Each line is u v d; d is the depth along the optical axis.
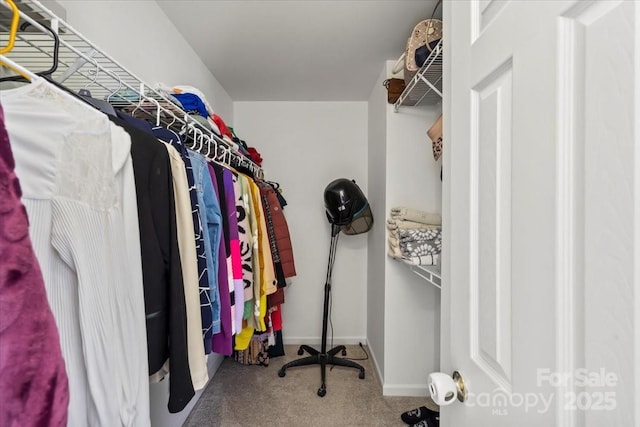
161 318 0.62
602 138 0.29
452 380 0.56
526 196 0.39
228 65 1.94
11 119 0.36
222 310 0.99
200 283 0.83
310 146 2.55
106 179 0.48
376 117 2.18
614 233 0.28
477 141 0.51
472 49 0.53
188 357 0.68
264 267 1.43
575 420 0.32
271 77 2.11
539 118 0.36
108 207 0.48
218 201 1.03
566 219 0.33
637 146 0.26
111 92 0.82
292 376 2.02
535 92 0.37
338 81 2.18
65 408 0.31
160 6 1.38
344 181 2.05
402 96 1.63
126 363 0.49
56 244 0.40
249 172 1.86
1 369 0.27
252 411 1.66
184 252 0.73
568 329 0.33
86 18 0.93
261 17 1.46
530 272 0.38
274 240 1.67
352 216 2.03
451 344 0.60
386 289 1.83
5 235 0.28
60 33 0.76
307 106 2.54
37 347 0.29
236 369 2.11
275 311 1.89
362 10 1.41
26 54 0.75
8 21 0.60
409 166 1.84
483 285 0.49
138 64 1.21
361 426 1.54
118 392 0.47
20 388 0.28
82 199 0.43
